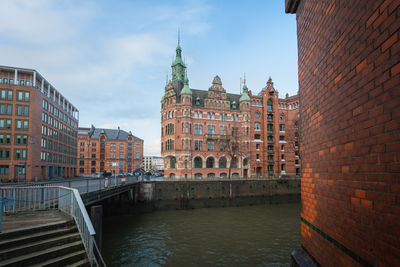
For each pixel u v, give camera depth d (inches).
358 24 137.2
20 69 2196.1
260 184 1736.0
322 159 188.5
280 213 1331.2
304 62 234.8
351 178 144.2
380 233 115.8
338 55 162.2
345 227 150.9
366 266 127.4
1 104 2092.8
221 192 1625.2
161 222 1120.2
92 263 317.4
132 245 784.3
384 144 113.4
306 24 227.1
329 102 176.1
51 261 311.9
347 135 149.6
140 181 1439.5
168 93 2313.0
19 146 2100.1
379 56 117.9
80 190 799.7
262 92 2564.0
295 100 2613.2
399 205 102.3
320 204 191.9
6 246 310.0
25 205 495.8
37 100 2241.6
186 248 749.9
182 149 2142.0
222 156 2298.2
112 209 1318.9
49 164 2511.1
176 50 2605.8
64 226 384.8
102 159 4913.9
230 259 659.4
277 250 724.7
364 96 131.0
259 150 2456.9
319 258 191.6
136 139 5418.3
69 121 3166.8
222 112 2369.6
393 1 107.3
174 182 1530.5
